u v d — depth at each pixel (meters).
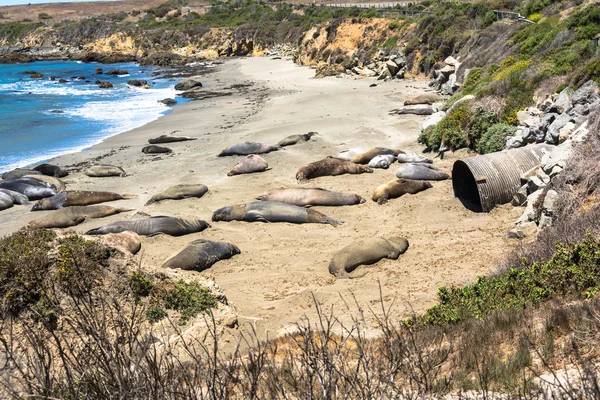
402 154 22.48
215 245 14.39
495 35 38.75
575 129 17.56
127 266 10.45
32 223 17.25
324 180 20.81
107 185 21.53
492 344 7.95
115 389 4.37
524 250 12.42
